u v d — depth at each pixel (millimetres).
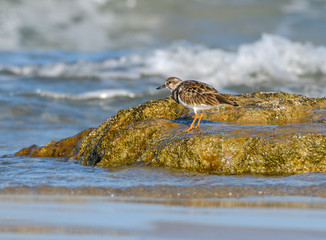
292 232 8086
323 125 13156
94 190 10867
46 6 40938
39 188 11023
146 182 11469
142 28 40156
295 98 15953
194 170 12359
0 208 9453
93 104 25688
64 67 30688
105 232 8070
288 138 12328
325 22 40750
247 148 12305
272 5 43500
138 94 26984
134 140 13555
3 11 39844
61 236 7902
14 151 17453
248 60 30969
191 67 30672
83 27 39969
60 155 15711
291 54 31281
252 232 8070
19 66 30688
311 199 10227
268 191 10797
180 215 9016
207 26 40281
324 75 29828
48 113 23875
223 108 14938
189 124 14086
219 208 9547
